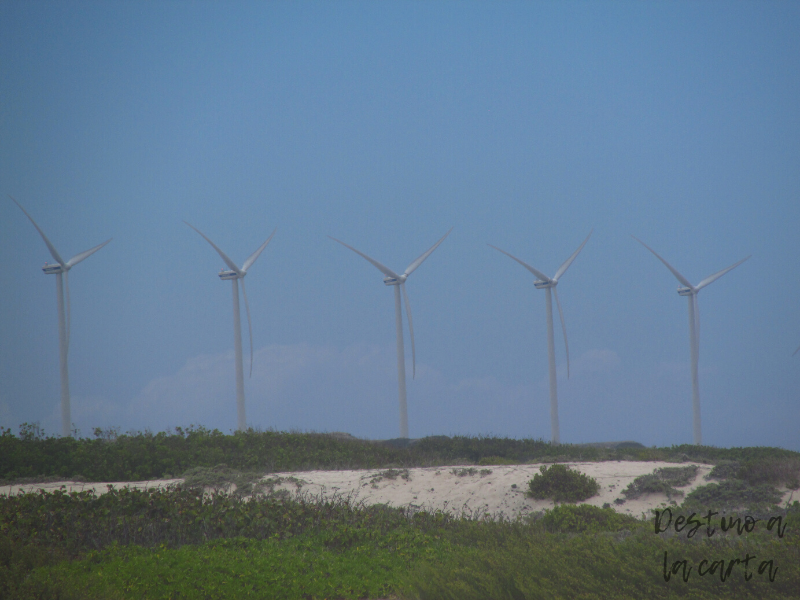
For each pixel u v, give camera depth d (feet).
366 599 133.18
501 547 160.25
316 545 166.40
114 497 191.01
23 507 180.55
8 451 286.46
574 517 200.75
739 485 237.66
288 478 273.33
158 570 133.18
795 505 194.70
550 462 333.62
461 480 278.46
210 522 176.45
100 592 119.24
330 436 417.90
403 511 223.30
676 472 265.34
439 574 124.36
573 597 106.93
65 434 625.41
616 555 125.18
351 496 257.96
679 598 104.17
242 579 133.39
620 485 258.78
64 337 636.89
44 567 135.85
